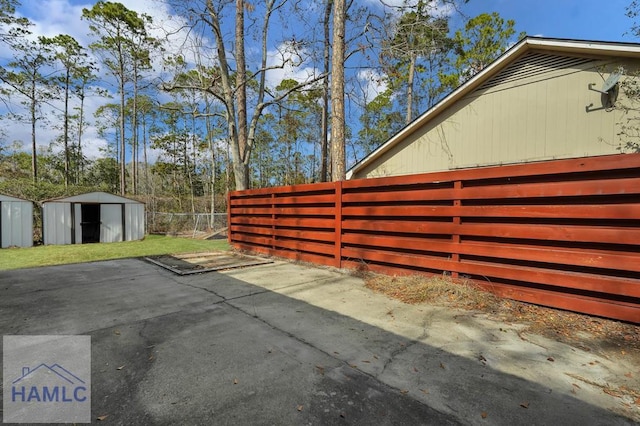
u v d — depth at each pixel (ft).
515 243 10.97
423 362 7.14
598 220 9.21
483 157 24.00
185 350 7.88
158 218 55.57
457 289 11.74
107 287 14.44
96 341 8.46
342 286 14.11
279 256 21.74
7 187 44.14
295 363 7.16
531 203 10.54
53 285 14.89
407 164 29.48
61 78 70.03
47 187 46.93
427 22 25.35
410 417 5.25
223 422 5.15
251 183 100.58
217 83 31.45
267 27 30.32
